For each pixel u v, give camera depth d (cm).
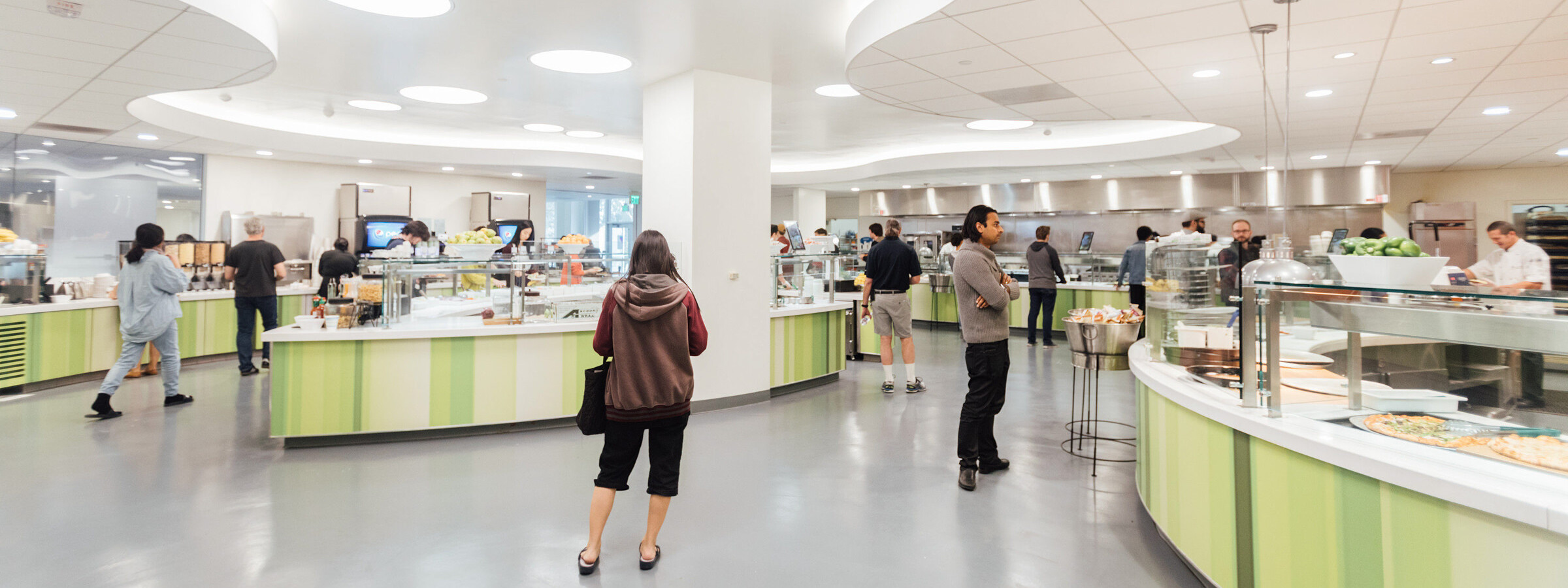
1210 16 362
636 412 270
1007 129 873
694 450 443
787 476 393
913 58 448
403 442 462
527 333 491
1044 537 308
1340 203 1006
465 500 352
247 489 368
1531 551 155
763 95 594
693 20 455
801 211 1378
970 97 561
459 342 474
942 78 498
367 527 318
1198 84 511
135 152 866
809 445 455
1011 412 545
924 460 422
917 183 1252
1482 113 611
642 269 284
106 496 356
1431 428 200
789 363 629
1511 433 192
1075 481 383
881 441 464
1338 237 934
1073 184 1202
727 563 283
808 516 333
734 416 536
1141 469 329
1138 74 486
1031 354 851
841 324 697
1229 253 312
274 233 941
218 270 817
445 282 505
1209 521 248
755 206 588
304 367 444
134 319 535
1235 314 290
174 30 396
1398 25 373
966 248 374
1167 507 284
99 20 380
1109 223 1203
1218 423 243
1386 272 257
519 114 774
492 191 1170
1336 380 221
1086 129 889
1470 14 353
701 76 555
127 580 265
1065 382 671
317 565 278
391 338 459
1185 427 267
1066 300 1038
